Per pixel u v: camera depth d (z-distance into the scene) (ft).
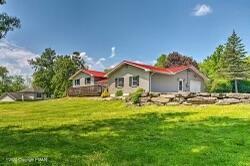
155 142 30.89
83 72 147.33
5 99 258.78
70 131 39.24
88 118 53.16
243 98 67.72
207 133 35.50
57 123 47.78
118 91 112.88
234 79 149.18
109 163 23.66
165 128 39.55
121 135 35.19
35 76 252.21
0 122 52.90
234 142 30.55
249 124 40.91
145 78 110.83
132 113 58.29
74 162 24.22
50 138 34.37
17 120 55.57
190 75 125.49
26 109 85.25
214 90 135.74
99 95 124.77
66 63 213.46
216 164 23.24
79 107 80.43
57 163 24.07
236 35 159.63
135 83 113.60
